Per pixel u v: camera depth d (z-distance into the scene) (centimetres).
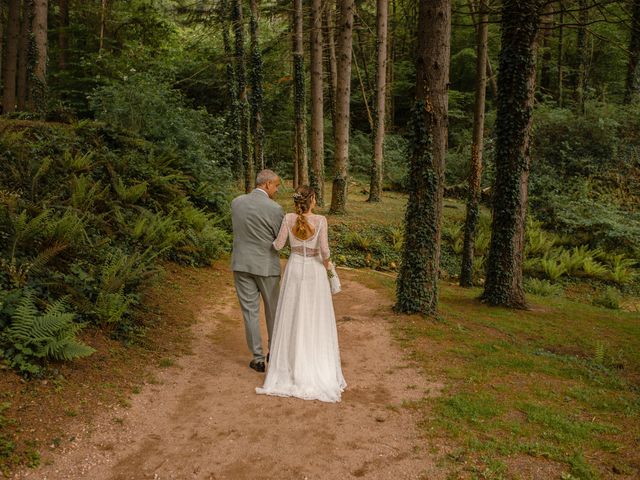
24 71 1870
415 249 720
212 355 553
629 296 1383
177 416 407
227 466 340
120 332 539
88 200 801
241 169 1947
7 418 343
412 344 604
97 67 1992
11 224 575
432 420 412
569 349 712
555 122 2102
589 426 408
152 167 1141
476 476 331
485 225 1736
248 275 509
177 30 2738
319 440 377
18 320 424
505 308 948
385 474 334
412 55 3234
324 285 489
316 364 473
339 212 1714
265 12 1933
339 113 1681
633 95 2348
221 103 2681
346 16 1634
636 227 1642
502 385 496
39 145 901
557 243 1677
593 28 2386
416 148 707
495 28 2727
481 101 1113
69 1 2228
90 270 602
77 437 351
